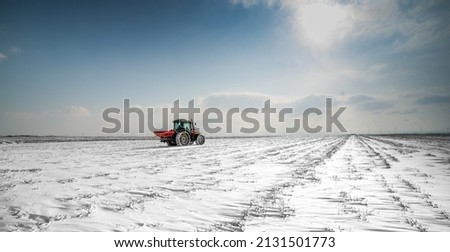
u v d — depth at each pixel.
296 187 7.62
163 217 5.24
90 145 29.14
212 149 22.17
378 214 5.31
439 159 14.04
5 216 5.29
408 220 4.96
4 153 18.39
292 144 30.80
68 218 5.18
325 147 24.75
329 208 5.68
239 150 21.11
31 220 5.09
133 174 9.86
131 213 5.45
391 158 14.66
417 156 15.65
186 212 5.52
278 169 11.01
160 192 7.13
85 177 9.27
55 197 6.59
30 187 7.64
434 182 8.20
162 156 16.34
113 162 13.38
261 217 5.20
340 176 9.27
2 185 7.89
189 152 19.30
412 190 7.20
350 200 6.25
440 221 4.96
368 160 13.86
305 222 4.94
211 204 6.05
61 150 21.31
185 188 7.61
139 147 25.23
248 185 7.98
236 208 5.75
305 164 12.47
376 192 6.99
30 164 12.56
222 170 10.80
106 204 6.04
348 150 20.73
